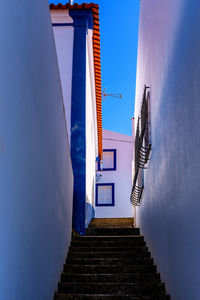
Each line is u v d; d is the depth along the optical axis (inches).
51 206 158.6
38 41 123.6
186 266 124.3
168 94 161.0
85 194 299.7
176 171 143.0
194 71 112.8
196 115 110.7
